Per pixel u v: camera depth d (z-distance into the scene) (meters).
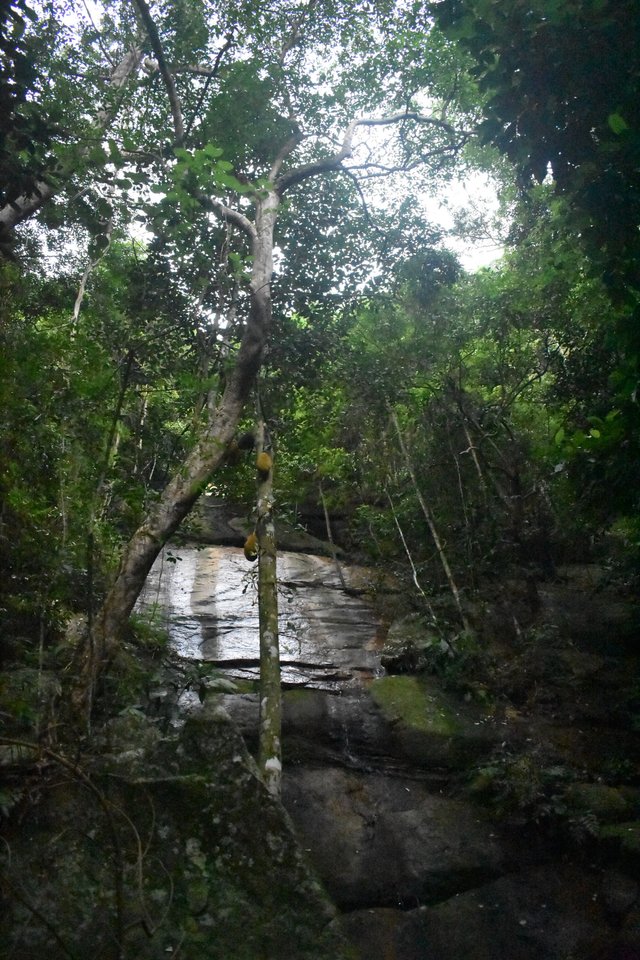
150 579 12.52
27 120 5.52
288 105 11.22
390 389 12.36
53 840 4.44
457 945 5.93
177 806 4.74
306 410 13.89
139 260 10.77
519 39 5.04
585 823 6.97
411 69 11.52
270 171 10.79
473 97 11.20
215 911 4.40
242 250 10.42
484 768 7.86
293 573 13.44
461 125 11.97
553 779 7.65
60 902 4.26
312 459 14.91
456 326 12.59
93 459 6.86
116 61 11.66
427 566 12.30
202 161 7.21
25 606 6.64
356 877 6.48
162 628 10.39
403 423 13.69
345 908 6.23
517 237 12.77
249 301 10.56
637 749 8.45
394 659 10.09
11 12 5.09
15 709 5.21
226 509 15.55
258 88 9.93
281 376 11.51
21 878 4.29
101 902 4.31
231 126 10.10
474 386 13.62
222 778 4.90
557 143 5.34
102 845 4.52
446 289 12.56
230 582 12.71
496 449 12.45
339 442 14.85
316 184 11.70
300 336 11.27
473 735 8.42
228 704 8.55
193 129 10.12
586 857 6.89
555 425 12.70
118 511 8.86
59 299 9.96
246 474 12.48
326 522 15.85
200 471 8.11
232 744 5.06
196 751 5.02
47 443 6.54
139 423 9.51
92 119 9.55
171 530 7.80
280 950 4.32
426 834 7.04
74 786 4.71
